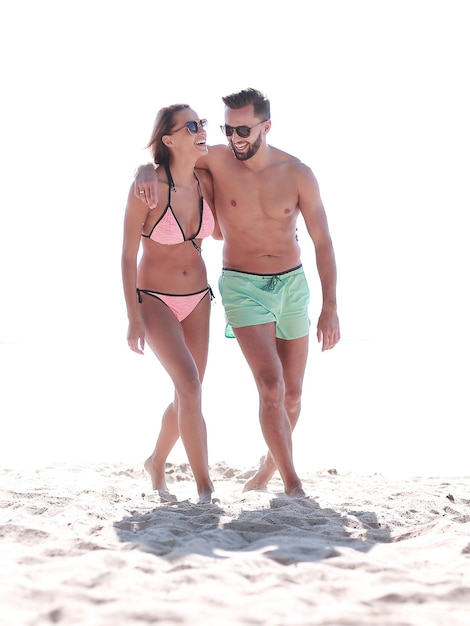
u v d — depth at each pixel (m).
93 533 3.51
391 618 2.34
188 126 4.55
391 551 3.23
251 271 4.82
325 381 15.85
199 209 4.77
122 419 10.77
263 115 4.70
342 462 7.58
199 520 3.86
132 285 4.67
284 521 3.88
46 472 6.14
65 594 2.49
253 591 2.61
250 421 10.56
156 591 2.59
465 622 2.33
